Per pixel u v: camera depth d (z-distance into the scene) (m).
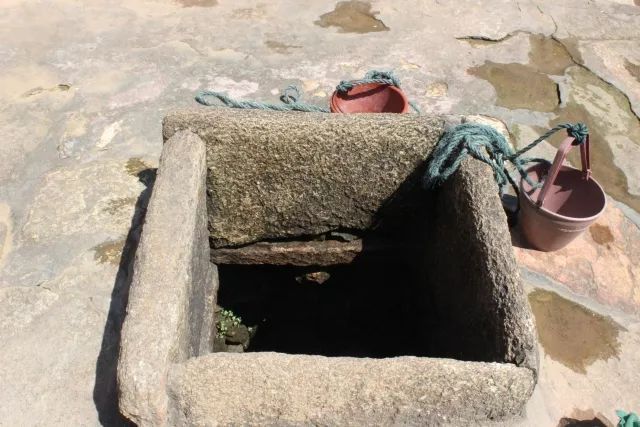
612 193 3.12
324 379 1.45
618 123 3.56
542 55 4.07
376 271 2.77
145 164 3.16
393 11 4.44
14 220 2.88
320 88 3.69
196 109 2.15
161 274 1.66
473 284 1.91
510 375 1.48
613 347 2.43
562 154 2.34
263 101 3.59
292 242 2.62
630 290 2.66
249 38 4.12
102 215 2.88
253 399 1.44
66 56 3.92
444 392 1.46
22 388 2.22
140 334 1.51
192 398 1.46
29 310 2.48
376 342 2.87
